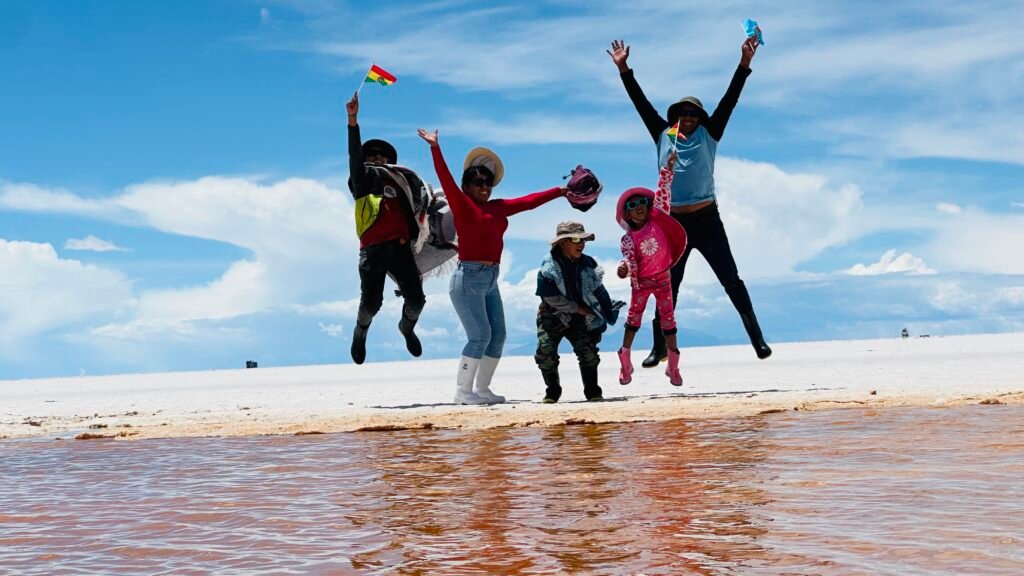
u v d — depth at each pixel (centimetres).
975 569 196
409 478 377
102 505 336
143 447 564
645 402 734
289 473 409
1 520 310
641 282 919
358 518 289
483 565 218
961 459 356
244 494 349
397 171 937
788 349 2542
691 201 995
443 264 999
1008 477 311
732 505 280
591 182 916
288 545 251
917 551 213
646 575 202
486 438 534
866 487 301
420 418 662
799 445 424
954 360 1345
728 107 994
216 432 633
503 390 1053
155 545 258
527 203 911
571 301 817
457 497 323
